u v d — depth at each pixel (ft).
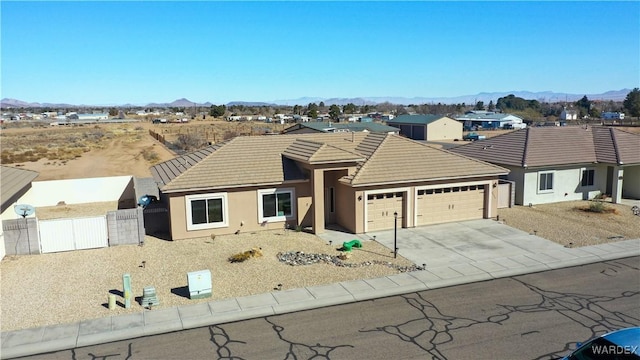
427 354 43.04
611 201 106.73
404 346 44.55
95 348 44.98
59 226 72.08
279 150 89.86
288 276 62.03
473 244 75.97
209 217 79.77
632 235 80.48
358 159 82.38
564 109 468.34
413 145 92.53
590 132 118.01
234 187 79.82
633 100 465.88
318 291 57.36
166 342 45.96
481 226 86.48
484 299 55.47
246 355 43.32
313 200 81.41
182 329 48.62
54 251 72.18
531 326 48.34
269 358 42.73
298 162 86.07
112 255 70.64
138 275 62.80
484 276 62.49
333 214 88.43
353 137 98.68
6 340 46.14
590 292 57.31
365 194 81.56
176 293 57.00
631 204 104.22
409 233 82.17
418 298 55.88
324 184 87.15
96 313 51.85
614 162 103.96
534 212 97.09
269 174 83.10
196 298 55.31
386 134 95.91
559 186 106.32
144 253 71.46
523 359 41.93
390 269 64.75
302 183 84.07
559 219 91.30
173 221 77.61
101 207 109.40
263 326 49.03
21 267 65.87
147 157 192.54
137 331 47.83
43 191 111.86
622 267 65.92
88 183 114.83
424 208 86.48
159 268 65.21
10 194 77.25
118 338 46.78
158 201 97.50
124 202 114.83
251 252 69.10
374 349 44.06
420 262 67.62
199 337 46.88
